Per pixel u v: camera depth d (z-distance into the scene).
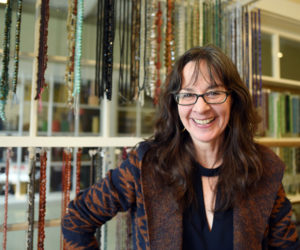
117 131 2.89
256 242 0.73
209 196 0.79
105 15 1.02
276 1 1.54
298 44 1.92
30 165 1.02
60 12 1.07
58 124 2.59
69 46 1.01
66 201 1.11
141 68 1.12
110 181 0.79
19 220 1.96
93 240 0.77
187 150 0.81
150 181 0.76
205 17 1.30
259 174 0.78
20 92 2.38
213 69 0.71
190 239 0.73
